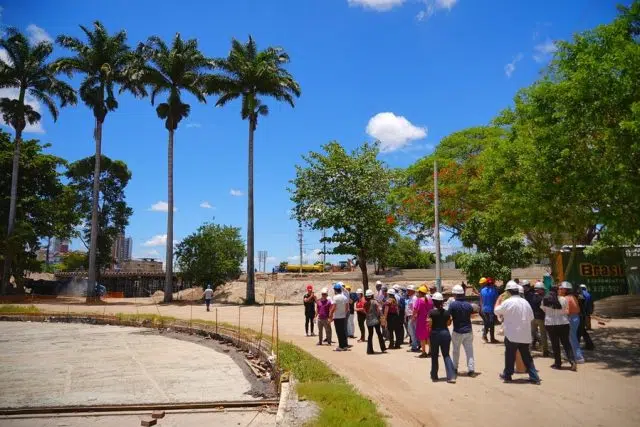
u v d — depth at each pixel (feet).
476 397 27.07
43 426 27.22
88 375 42.22
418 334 40.55
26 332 77.05
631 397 26.35
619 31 39.70
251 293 127.44
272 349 44.45
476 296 102.89
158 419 28.35
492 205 69.72
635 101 35.88
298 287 156.46
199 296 160.25
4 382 39.29
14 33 144.05
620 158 37.04
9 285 152.97
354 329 59.00
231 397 33.83
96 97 140.46
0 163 152.66
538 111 42.65
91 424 27.45
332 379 30.30
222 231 164.04
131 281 230.07
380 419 21.95
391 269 199.62
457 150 108.58
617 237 51.72
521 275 131.54
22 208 156.56
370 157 108.68
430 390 28.81
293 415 23.12
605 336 48.70
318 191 108.17
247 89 137.08
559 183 40.88
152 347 59.88
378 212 107.96
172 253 140.05
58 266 305.32
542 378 31.19
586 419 22.81
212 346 60.90
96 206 140.46
